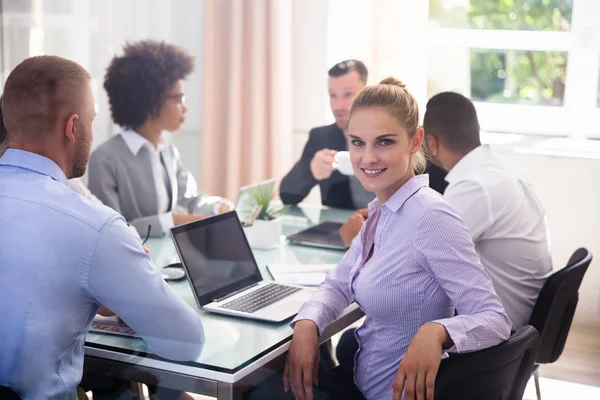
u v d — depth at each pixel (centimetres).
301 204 251
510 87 238
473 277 147
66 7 254
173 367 148
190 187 243
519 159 235
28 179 144
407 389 137
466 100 207
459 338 139
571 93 232
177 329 148
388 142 158
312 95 250
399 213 156
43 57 148
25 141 145
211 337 158
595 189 228
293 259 212
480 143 207
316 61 248
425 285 152
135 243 146
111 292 143
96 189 229
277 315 169
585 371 237
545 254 208
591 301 234
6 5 261
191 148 266
